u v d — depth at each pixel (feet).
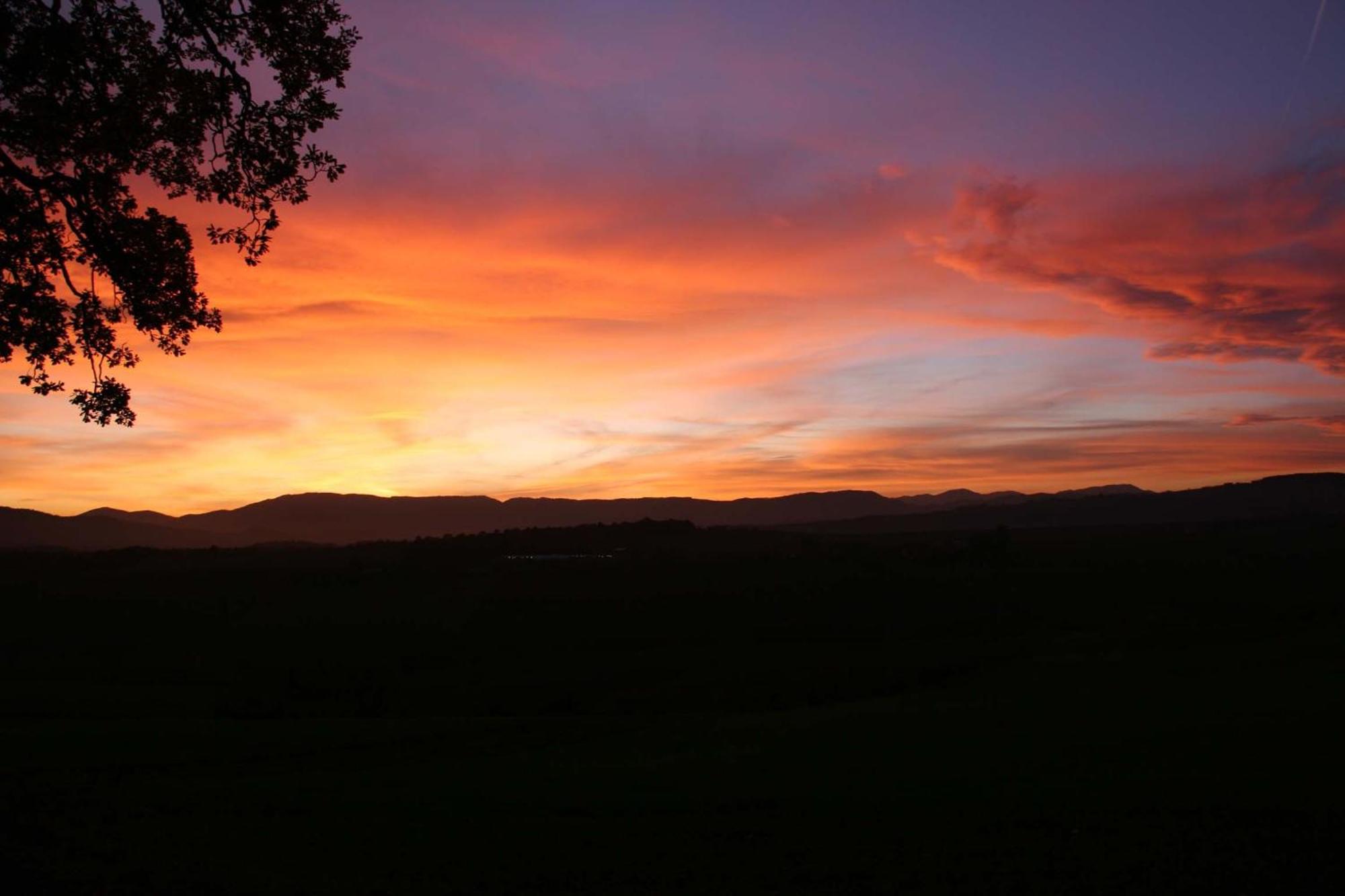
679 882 33.04
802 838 37.83
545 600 271.28
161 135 45.62
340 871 35.81
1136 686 96.07
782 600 269.23
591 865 35.76
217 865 36.88
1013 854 33.76
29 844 40.91
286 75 45.60
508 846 39.19
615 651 205.16
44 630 231.50
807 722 88.48
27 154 44.50
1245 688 84.84
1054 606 249.96
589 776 60.03
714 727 90.22
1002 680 122.72
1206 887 29.17
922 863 33.35
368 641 221.05
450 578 308.81
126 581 305.32
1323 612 206.49
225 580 309.01
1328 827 34.22
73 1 42.73
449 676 179.11
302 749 89.10
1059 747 58.54
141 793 55.31
